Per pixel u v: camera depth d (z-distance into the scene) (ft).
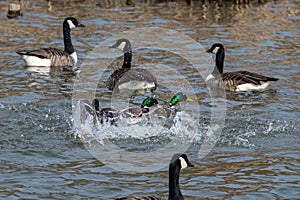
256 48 82.64
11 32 89.15
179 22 94.84
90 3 107.34
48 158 46.21
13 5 96.68
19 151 47.29
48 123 53.88
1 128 52.08
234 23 95.09
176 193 37.47
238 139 51.21
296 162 46.11
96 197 39.47
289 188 41.27
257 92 66.69
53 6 104.94
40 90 64.75
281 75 71.87
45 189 40.37
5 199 38.52
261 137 51.80
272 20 97.35
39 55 75.31
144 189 40.98
